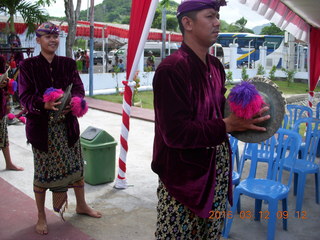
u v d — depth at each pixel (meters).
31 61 3.13
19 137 7.08
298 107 5.87
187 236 2.00
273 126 1.79
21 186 4.55
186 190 1.89
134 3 4.02
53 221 3.61
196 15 1.84
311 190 4.71
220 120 1.79
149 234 3.42
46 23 3.17
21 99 3.09
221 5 1.87
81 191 3.67
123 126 4.38
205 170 1.91
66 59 3.32
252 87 1.70
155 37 22.92
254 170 3.63
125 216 3.78
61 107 2.95
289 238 3.43
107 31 19.67
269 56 27.27
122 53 25.67
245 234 3.50
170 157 1.91
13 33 11.23
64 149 3.30
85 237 3.32
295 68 26.30
